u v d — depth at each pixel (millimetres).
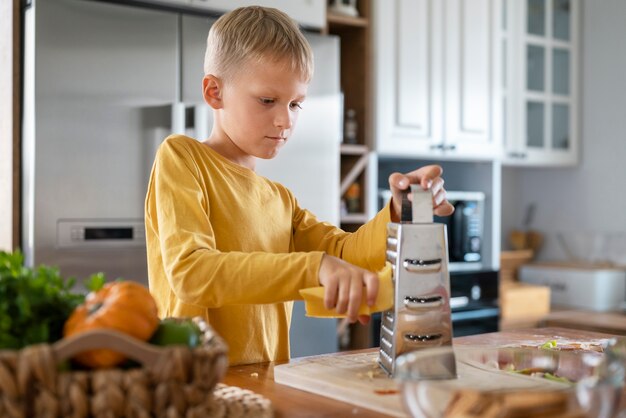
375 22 2684
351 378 881
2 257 737
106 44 2025
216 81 1153
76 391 620
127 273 2070
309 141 2385
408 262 870
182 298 935
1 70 2084
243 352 1126
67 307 735
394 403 771
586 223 3465
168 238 986
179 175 1058
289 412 777
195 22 2170
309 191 2385
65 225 1976
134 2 2141
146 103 2082
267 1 2330
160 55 2105
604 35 3404
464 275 2887
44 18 1939
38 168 1938
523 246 3600
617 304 3236
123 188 2055
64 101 1971
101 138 2020
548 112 3340
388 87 2707
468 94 2947
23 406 617
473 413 614
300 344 2305
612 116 3363
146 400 634
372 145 2684
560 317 2918
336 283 830
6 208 2049
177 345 690
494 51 3033
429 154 2828
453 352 817
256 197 1203
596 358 801
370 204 2674
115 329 684
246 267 893
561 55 3412
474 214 3025
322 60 2414
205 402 673
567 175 3545
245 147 1143
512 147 3176
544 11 3338
